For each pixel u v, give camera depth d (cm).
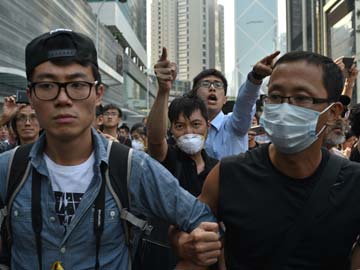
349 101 279
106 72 5069
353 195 193
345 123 364
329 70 198
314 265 190
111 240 187
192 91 433
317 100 195
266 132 201
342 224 190
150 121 327
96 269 184
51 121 183
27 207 186
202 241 185
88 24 6119
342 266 196
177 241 200
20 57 3744
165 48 303
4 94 3072
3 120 432
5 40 3409
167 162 342
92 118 191
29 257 186
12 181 189
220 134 416
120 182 189
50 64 182
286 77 198
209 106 423
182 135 350
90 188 186
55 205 185
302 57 199
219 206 205
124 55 8656
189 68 15650
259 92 353
